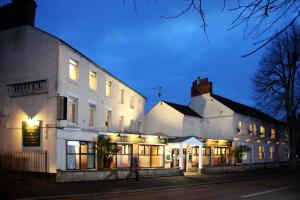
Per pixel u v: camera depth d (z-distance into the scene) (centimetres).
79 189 1680
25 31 2248
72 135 2150
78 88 2280
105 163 2402
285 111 3775
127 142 2644
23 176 1995
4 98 2267
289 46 3150
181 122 3653
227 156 3750
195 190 1881
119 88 2939
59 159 2033
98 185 1878
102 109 2603
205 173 3012
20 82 2216
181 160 2823
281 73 3744
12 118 2220
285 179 2714
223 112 3919
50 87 2089
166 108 3784
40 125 2094
